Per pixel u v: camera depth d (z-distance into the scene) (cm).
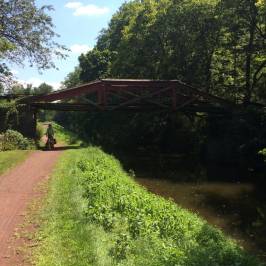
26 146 3228
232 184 2477
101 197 1333
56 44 2594
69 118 9444
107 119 5281
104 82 3819
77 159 2309
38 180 1677
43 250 896
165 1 4881
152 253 891
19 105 3619
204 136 4219
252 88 4062
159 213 1231
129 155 3984
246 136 3503
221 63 4550
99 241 947
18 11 2442
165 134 4684
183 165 3375
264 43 3934
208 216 1719
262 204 1938
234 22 4012
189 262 857
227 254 982
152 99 4109
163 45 4759
